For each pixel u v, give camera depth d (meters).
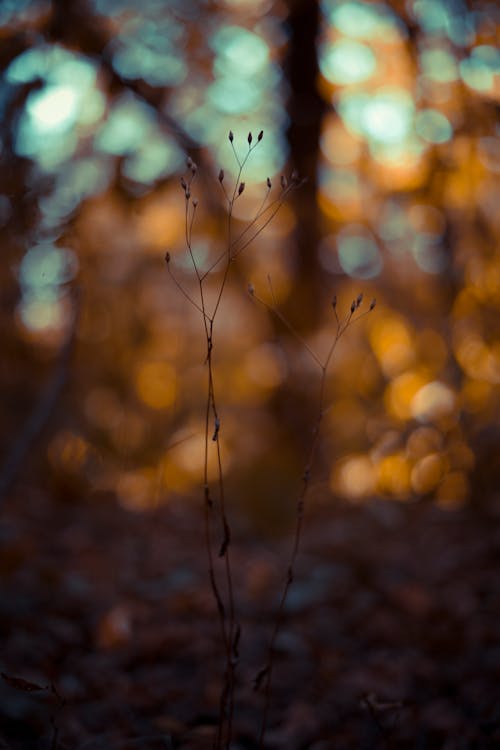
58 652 2.85
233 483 4.96
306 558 4.07
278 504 4.64
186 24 4.25
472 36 3.53
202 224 4.53
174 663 2.94
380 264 5.03
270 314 5.35
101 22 3.62
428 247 4.58
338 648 3.07
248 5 4.89
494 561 3.72
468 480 4.59
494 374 4.31
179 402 5.55
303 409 5.36
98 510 4.95
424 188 3.88
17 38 3.25
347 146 5.08
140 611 3.34
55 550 4.00
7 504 4.50
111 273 4.24
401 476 4.82
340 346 5.33
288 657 3.01
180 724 2.44
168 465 5.55
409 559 3.90
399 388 4.67
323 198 5.19
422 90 3.72
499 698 2.59
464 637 3.06
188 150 4.02
